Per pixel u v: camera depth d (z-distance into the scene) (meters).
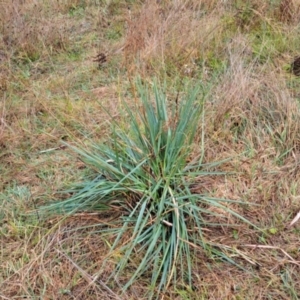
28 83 3.43
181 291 1.96
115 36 4.05
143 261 1.99
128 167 2.27
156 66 3.45
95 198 2.27
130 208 2.26
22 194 2.47
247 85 2.95
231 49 3.58
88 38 4.01
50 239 2.19
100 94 3.29
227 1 4.18
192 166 2.37
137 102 2.95
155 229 2.09
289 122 2.70
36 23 4.14
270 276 2.00
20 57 3.73
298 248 2.12
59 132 2.94
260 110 2.85
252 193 2.38
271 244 2.14
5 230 2.26
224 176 2.46
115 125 2.82
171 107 2.96
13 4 4.20
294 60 3.42
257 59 3.50
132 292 1.97
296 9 3.91
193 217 2.19
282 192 2.39
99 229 2.23
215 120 2.80
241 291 1.96
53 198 2.42
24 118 3.07
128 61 3.57
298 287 1.96
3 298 1.96
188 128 2.41
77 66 3.66
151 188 2.20
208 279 2.01
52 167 2.65
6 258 2.13
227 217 2.24
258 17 3.94
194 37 3.62
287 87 3.15
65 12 4.43
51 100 3.23
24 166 2.68
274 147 2.65
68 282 2.01
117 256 2.06
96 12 4.37
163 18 3.90
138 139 2.38
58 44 3.90
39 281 2.03
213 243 2.12
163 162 2.28
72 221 2.25
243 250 2.12
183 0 4.14
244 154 2.62
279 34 3.75
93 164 2.32
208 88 3.14
